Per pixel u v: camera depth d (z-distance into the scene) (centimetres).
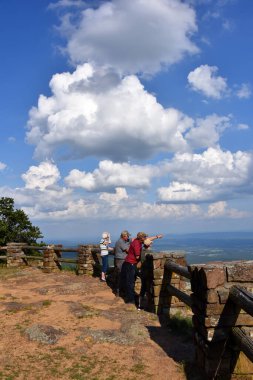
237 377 557
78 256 1503
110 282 1279
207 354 560
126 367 605
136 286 1184
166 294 925
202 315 574
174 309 924
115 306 984
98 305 988
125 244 1180
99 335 723
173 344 711
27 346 672
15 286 1244
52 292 1130
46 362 613
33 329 735
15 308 898
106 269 1303
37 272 1580
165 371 594
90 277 1411
